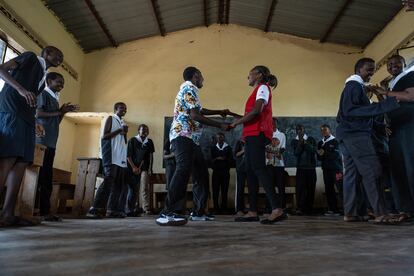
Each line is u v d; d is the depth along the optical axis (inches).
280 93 297.1
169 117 296.4
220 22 315.0
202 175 120.0
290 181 246.1
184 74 107.6
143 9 266.4
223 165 242.1
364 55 301.7
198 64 307.7
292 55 306.7
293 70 302.8
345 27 278.5
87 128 298.8
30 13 221.0
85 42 297.3
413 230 79.4
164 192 271.1
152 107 299.3
